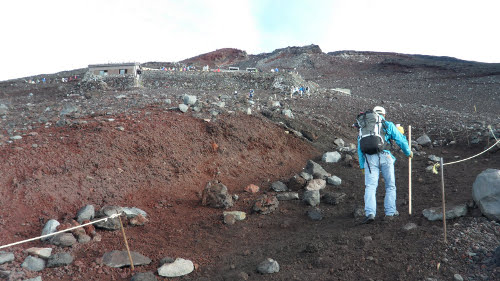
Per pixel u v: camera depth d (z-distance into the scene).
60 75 57.06
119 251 3.89
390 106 15.45
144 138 6.70
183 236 4.51
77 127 6.78
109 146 6.14
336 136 10.21
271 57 65.88
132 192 5.41
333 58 59.50
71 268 3.56
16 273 3.30
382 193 5.91
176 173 6.24
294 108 12.98
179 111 8.46
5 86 44.50
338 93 21.62
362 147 4.50
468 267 3.10
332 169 7.51
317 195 5.65
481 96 26.30
